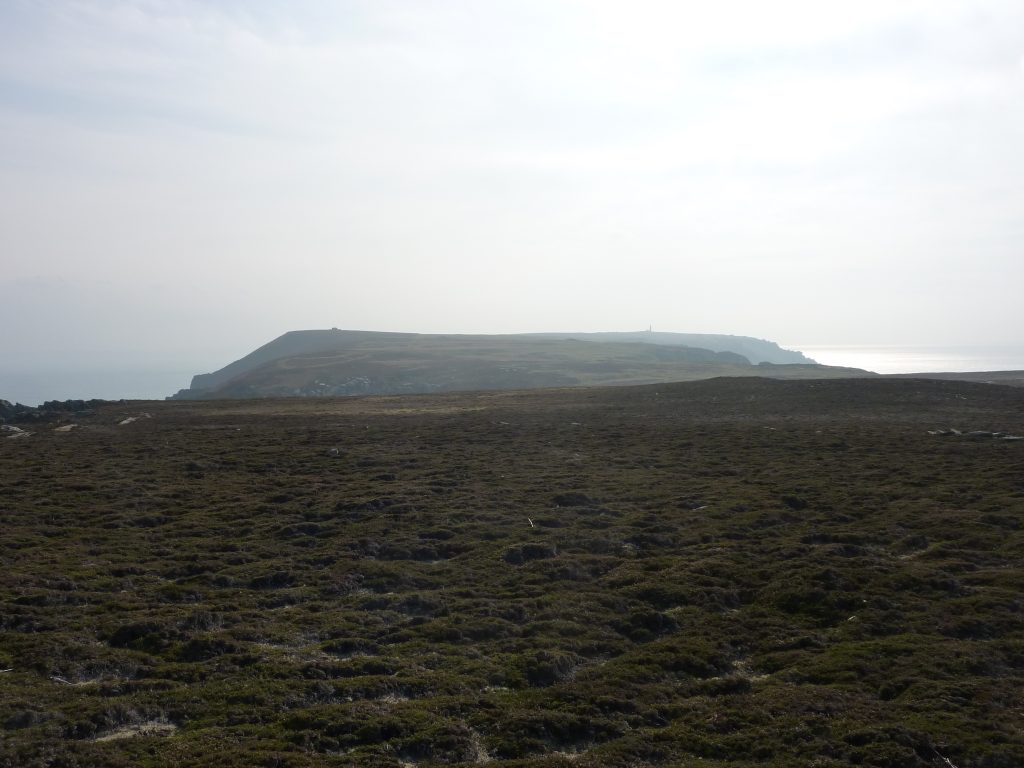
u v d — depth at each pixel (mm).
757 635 15945
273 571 19312
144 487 29672
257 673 13203
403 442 43219
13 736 10523
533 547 21438
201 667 13430
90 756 10070
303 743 10852
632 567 20031
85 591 17469
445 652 14453
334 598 17781
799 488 29188
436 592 18156
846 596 17500
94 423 53281
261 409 65188
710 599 17766
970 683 13234
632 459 36656
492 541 22547
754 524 24125
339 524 24391
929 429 44406
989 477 29938
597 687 13062
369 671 13523
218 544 21906
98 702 11711
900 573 18969
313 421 54844
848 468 33000
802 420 50500
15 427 50281
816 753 10938
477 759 10758
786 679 13734
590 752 11016
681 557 20906
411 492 28953
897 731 11422
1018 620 16109
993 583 18531
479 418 55531
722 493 28484
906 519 24344
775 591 18062
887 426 46188
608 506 26797
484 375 154125
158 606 16719
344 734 11156
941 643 15094
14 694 11883
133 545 21688
